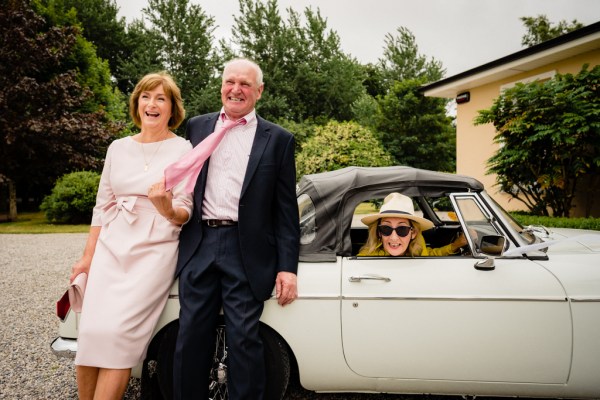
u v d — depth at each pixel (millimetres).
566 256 2445
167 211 2090
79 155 15453
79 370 2166
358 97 27750
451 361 2264
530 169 7469
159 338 2453
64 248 9008
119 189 2342
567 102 6727
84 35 29000
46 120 14633
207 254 2201
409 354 2277
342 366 2324
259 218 2211
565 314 2219
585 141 6785
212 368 2383
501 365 2248
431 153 21219
